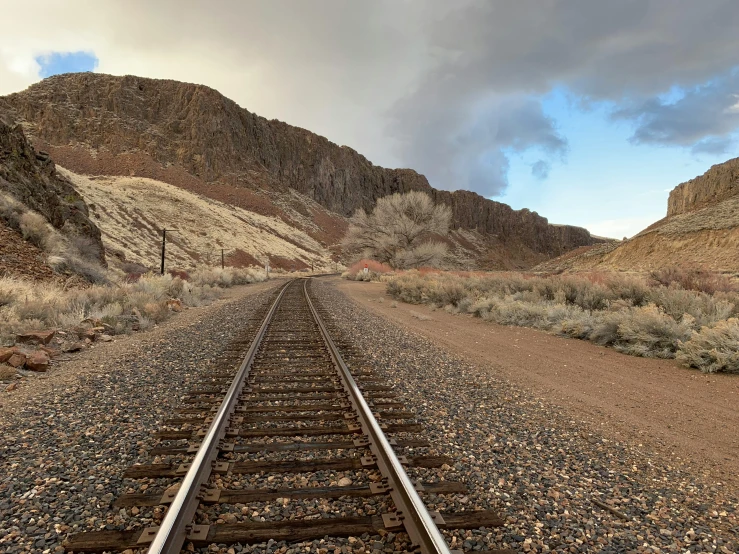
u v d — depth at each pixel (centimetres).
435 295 1995
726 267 3841
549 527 299
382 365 775
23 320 991
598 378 737
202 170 17500
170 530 249
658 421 534
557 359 881
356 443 413
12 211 1880
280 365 745
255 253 9250
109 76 19838
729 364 760
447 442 439
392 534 274
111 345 945
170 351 872
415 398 588
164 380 654
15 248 1666
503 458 410
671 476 391
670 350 909
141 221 7944
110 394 582
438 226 5859
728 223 4506
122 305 1375
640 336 942
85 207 3017
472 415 530
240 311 1596
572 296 1596
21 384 634
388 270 5588
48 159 2969
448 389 643
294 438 434
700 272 1673
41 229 1895
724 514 328
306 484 339
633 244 5428
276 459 380
